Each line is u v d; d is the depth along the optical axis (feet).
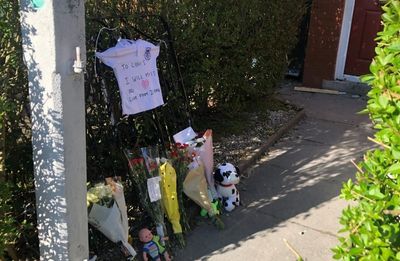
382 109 5.80
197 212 12.83
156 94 12.39
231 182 13.00
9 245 9.82
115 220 10.28
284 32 21.35
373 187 6.10
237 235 12.06
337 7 24.36
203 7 15.48
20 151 10.22
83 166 9.04
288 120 20.15
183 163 12.09
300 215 13.01
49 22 7.92
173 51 13.94
